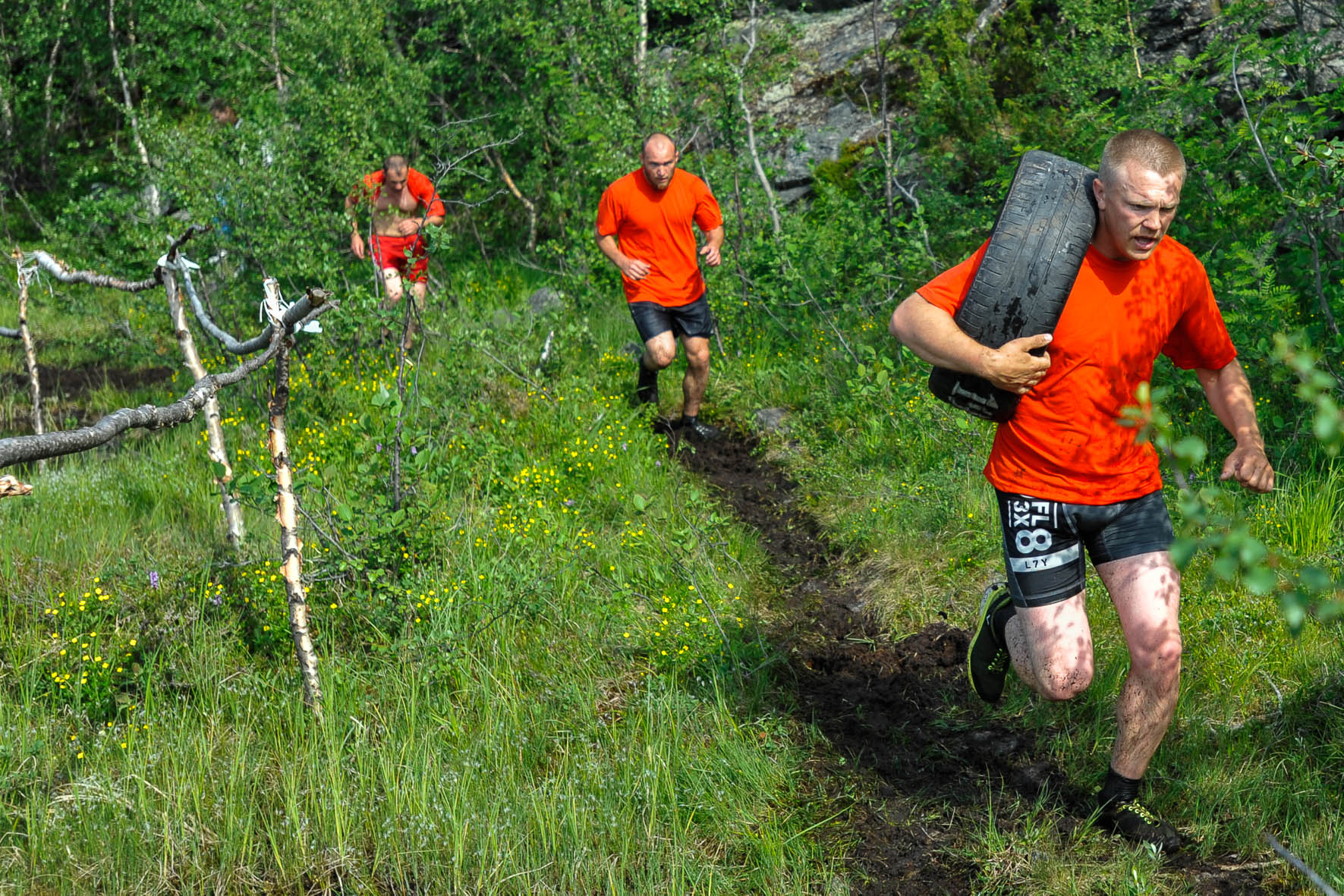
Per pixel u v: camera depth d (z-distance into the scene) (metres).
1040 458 3.35
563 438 6.93
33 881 3.31
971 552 5.27
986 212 8.50
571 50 11.12
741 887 3.37
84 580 5.11
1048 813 3.57
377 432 5.29
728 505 6.45
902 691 4.45
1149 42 9.65
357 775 3.72
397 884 3.40
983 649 3.81
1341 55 8.12
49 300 10.80
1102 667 4.21
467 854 3.43
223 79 14.70
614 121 9.84
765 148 9.99
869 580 5.34
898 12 10.96
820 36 12.19
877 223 8.66
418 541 4.94
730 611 4.94
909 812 3.71
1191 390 5.96
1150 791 3.59
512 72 12.68
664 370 8.45
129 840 3.44
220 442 5.38
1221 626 4.29
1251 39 6.51
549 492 5.97
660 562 5.34
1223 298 5.76
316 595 4.84
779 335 8.79
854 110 11.47
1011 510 3.42
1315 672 3.96
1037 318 3.16
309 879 3.44
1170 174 3.04
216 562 5.09
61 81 17.19
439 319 8.77
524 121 11.79
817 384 7.77
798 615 5.14
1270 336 5.51
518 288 11.29
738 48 10.51
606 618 4.75
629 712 4.22
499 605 4.71
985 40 10.20
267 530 5.57
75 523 5.79
